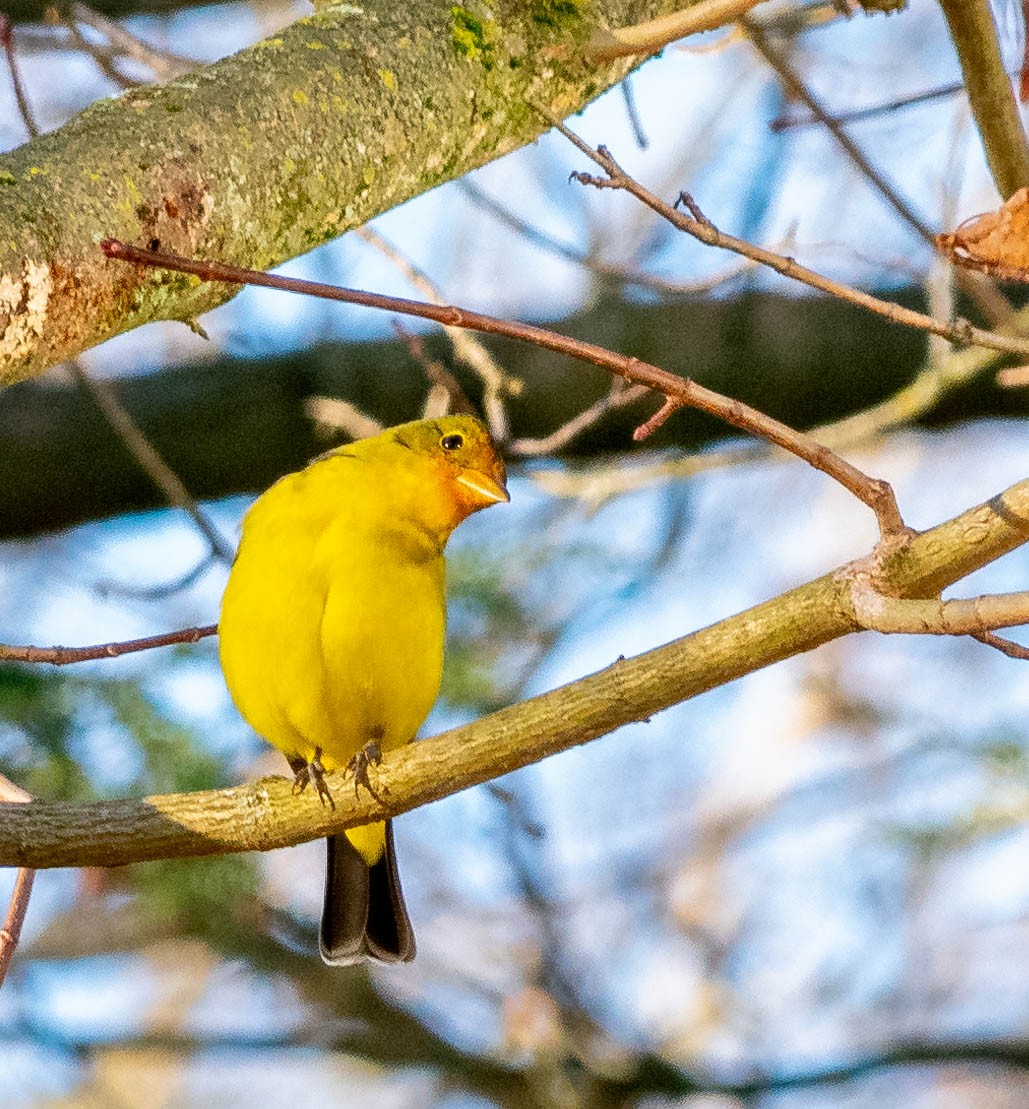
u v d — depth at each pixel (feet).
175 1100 54.54
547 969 46.60
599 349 17.51
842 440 37.42
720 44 28.43
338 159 20.42
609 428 39.60
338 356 39.42
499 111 22.27
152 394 39.27
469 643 41.45
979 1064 46.29
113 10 41.65
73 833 21.27
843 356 38.75
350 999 46.91
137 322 19.06
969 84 22.65
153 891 39.34
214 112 19.54
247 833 21.70
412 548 28.19
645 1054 45.62
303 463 39.60
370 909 30.63
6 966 21.12
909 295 39.11
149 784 35.50
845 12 27.22
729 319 39.24
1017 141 22.85
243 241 19.65
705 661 19.38
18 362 17.69
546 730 20.53
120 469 38.99
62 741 35.70
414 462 29.25
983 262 19.74
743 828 56.13
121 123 18.98
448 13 21.97
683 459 38.29
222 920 42.52
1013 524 17.39
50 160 18.24
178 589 31.63
